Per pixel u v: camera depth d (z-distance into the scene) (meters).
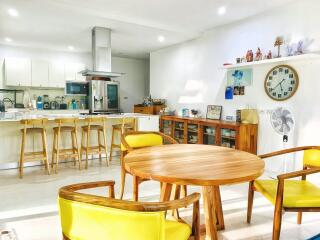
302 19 3.75
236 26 4.82
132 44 6.54
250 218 2.44
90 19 4.56
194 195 1.23
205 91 5.65
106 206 0.95
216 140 4.75
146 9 4.16
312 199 1.84
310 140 3.71
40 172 4.04
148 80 8.99
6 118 4.02
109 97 7.64
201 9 4.15
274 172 4.18
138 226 0.94
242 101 4.75
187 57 6.15
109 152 5.04
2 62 6.62
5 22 4.73
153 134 2.88
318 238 1.81
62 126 4.34
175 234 1.32
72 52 7.58
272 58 4.03
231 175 1.50
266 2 3.86
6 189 3.28
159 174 1.52
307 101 3.72
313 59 3.62
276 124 3.63
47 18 4.50
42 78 6.84
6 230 2.26
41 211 2.65
